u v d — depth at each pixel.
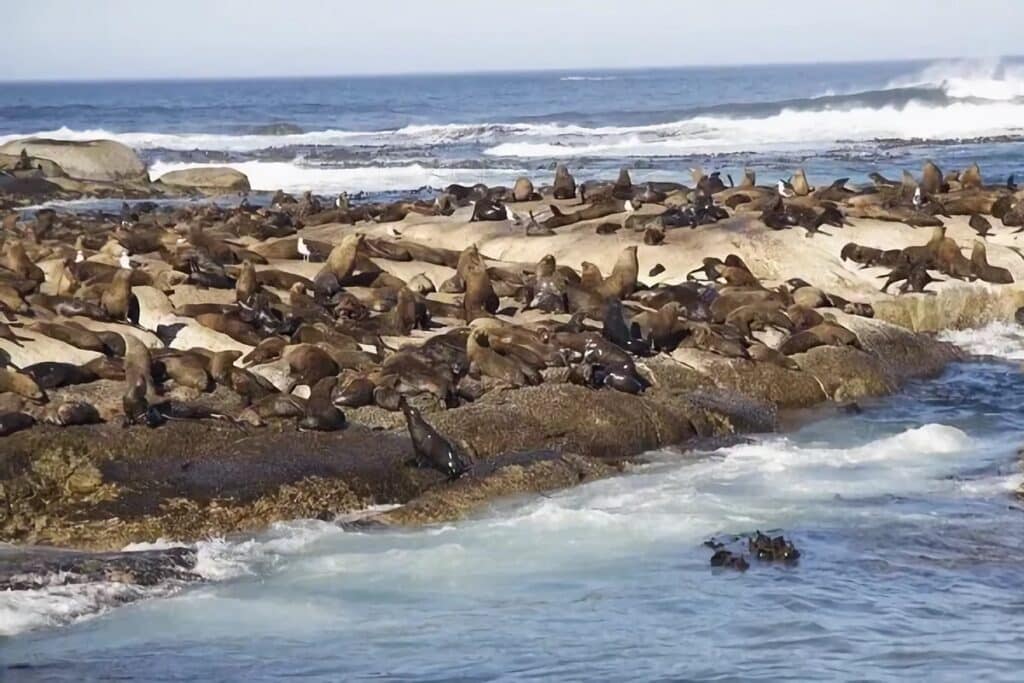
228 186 85.50
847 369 37.72
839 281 44.66
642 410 32.41
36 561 24.00
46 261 42.91
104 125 164.00
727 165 92.19
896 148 103.00
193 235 45.69
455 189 62.25
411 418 28.59
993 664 19.67
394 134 130.62
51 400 29.58
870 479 29.45
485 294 39.09
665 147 110.38
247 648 21.00
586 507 27.53
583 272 41.75
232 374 31.34
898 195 55.62
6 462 26.83
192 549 25.08
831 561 24.34
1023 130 113.62
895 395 37.78
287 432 29.45
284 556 24.92
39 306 35.50
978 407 36.44
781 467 30.39
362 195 79.12
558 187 60.09
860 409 36.22
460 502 27.38
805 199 53.66
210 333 35.59
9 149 87.12
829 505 27.61
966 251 48.25
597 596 22.89
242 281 38.59
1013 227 50.59
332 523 26.62
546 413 31.55
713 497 28.14
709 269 43.41
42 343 32.84
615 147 111.31
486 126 135.38
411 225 53.53
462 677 19.64
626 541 25.55
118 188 81.06
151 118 182.00
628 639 20.97
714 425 33.34
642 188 59.88
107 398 30.14
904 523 26.38
